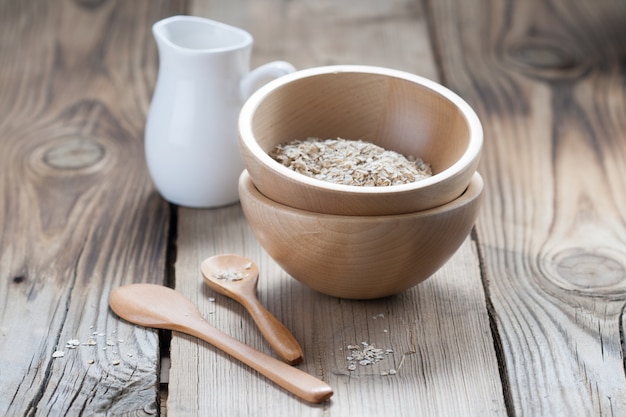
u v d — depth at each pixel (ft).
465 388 2.79
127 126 3.88
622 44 4.49
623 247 3.28
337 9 4.71
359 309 3.02
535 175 3.62
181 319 2.95
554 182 3.58
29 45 4.42
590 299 3.08
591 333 2.96
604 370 2.85
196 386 2.80
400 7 4.74
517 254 3.25
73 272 3.16
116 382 2.81
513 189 3.54
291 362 2.84
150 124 3.41
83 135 3.82
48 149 3.73
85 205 3.44
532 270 3.18
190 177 3.37
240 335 2.94
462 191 2.89
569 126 3.91
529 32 4.58
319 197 2.80
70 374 2.83
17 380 2.81
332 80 3.16
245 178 2.98
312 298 3.05
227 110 3.35
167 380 2.95
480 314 3.01
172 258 3.32
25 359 2.87
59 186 3.53
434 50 4.44
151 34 4.52
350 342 2.92
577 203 3.48
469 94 4.10
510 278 3.15
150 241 3.28
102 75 4.22
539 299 3.07
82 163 3.66
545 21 4.67
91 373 2.84
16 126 3.87
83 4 4.75
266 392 2.78
